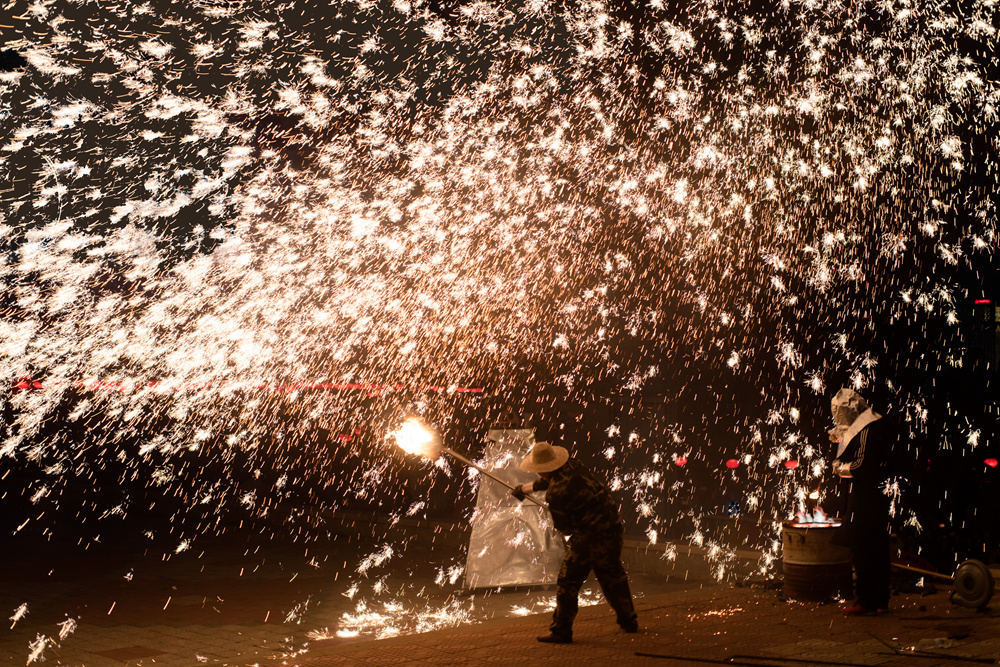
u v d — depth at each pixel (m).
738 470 16.81
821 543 7.43
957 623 6.22
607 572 6.26
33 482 19.58
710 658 5.42
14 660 7.51
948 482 16.30
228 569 12.23
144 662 7.40
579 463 6.37
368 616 9.19
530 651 5.81
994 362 17.86
